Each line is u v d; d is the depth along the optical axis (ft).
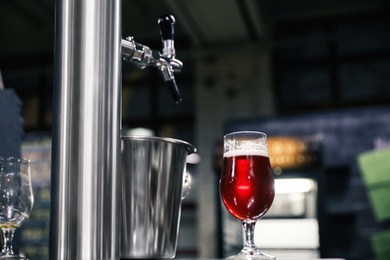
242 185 2.29
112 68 1.92
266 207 2.34
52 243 1.83
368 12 21.36
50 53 23.84
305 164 15.71
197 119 21.98
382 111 16.69
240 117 21.53
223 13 18.60
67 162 1.84
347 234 16.37
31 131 23.84
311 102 21.80
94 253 1.79
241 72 21.90
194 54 22.35
